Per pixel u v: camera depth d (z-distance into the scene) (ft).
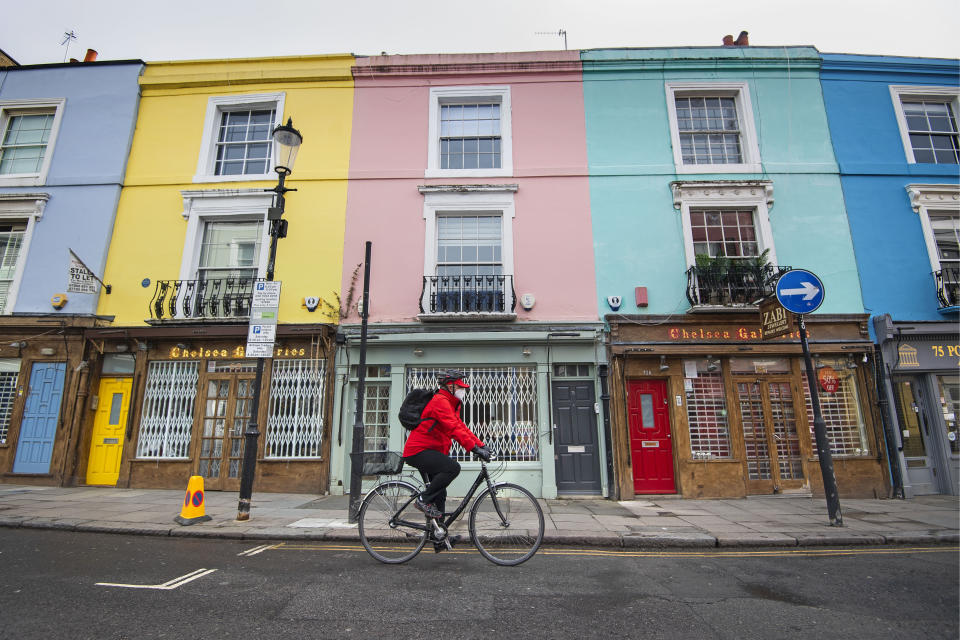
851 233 31.68
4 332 31.55
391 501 15.46
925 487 28.89
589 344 29.78
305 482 28.76
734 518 22.12
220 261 33.24
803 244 31.42
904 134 33.65
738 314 29.86
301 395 29.96
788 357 29.94
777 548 17.94
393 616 10.93
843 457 28.53
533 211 32.48
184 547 17.20
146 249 32.83
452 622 10.62
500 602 11.87
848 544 18.38
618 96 34.42
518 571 14.52
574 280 31.30
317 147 34.22
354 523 20.17
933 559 16.37
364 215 32.83
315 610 11.25
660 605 11.82
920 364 29.50
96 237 32.96
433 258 32.04
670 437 29.12
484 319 30.09
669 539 18.10
